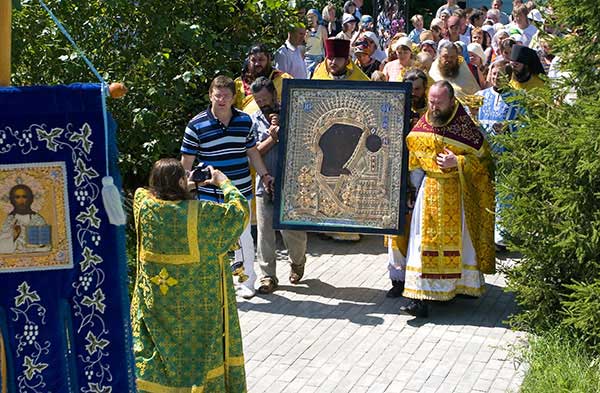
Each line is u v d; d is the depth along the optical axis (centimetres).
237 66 1060
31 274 371
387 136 742
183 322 519
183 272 514
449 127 707
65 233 372
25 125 365
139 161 969
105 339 378
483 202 715
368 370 632
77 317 377
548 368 601
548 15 684
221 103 725
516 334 692
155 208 513
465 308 751
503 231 740
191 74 958
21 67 928
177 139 993
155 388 520
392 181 743
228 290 529
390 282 823
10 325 371
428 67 1042
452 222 710
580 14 641
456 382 610
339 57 897
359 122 746
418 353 660
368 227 747
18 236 369
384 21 1478
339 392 598
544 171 647
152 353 524
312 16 1364
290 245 798
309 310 752
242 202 529
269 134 802
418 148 716
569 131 634
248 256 773
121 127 965
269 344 680
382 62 1191
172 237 511
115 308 378
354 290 802
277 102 823
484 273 722
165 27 974
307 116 753
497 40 1180
